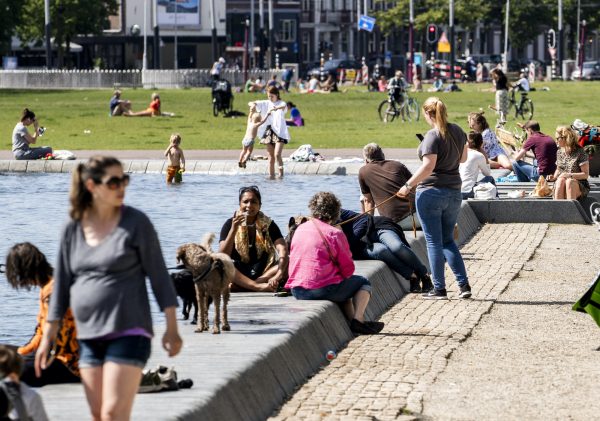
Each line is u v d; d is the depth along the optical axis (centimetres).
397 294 1827
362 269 1766
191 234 2531
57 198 3219
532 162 3409
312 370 1343
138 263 885
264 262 1641
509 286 1945
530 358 1421
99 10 13900
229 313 1462
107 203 877
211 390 1084
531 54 17925
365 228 1869
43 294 1077
